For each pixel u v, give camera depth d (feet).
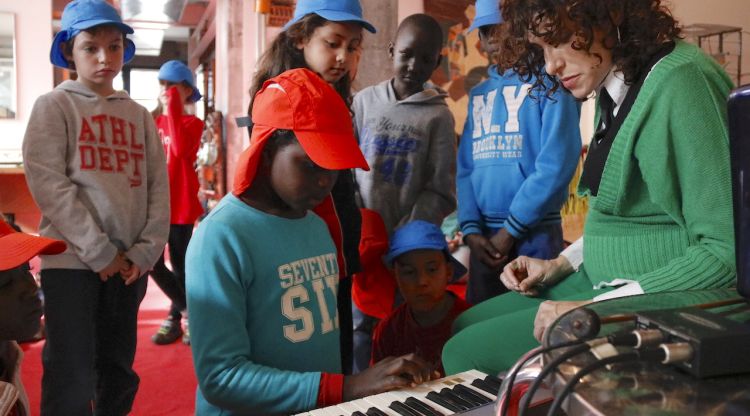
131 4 31.30
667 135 3.85
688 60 3.87
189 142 12.07
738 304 2.64
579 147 7.21
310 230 4.56
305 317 4.31
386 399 3.44
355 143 4.21
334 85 6.61
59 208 6.33
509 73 7.48
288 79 4.11
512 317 4.81
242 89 23.70
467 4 17.03
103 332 6.96
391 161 7.78
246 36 21.04
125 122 7.04
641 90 3.98
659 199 4.01
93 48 6.81
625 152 4.07
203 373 3.92
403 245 6.86
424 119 7.84
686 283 3.73
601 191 4.32
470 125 8.03
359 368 8.00
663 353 2.03
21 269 4.48
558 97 7.02
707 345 2.01
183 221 11.82
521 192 7.14
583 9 3.84
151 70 47.24
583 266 5.23
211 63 32.99
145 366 10.30
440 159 7.93
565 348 2.31
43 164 6.37
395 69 7.96
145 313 13.91
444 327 6.98
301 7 6.47
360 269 6.40
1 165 18.61
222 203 4.39
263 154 4.21
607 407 1.89
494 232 7.70
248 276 4.11
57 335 6.36
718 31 17.25
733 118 2.51
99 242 6.39
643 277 3.92
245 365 3.89
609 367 2.16
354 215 6.25
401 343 7.11
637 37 3.96
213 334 3.94
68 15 6.83
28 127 6.44
